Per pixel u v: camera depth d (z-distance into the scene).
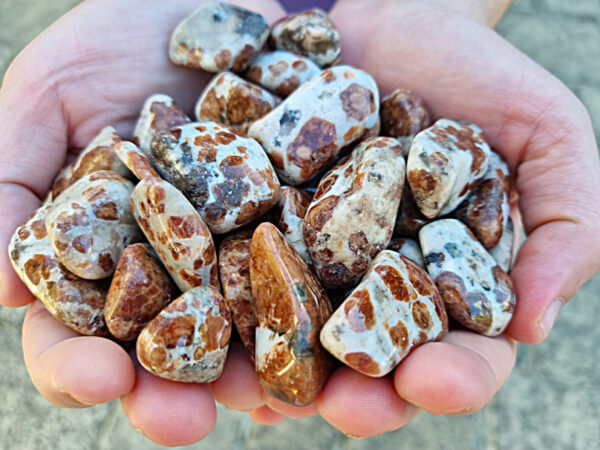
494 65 0.14
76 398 0.09
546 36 0.30
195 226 0.10
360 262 0.11
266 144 0.12
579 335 0.21
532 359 0.21
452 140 0.12
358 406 0.10
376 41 0.17
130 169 0.12
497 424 0.19
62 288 0.11
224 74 0.13
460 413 0.09
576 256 0.12
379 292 0.10
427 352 0.10
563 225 0.13
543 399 0.20
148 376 0.10
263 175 0.12
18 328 0.21
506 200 0.13
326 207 0.11
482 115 0.15
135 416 0.10
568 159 0.13
